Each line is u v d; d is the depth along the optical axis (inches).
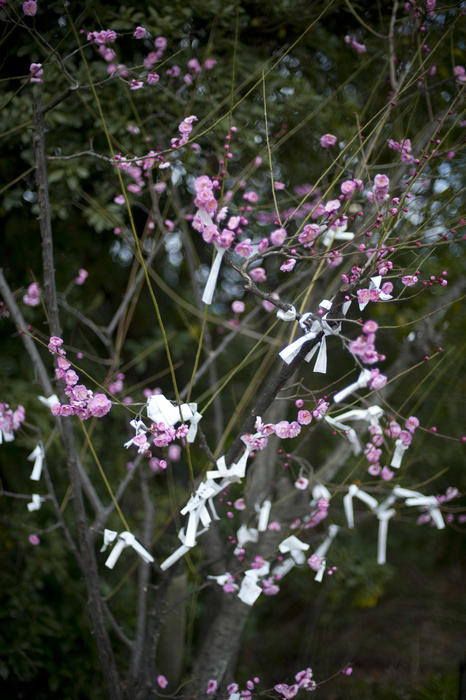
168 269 127.3
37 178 61.4
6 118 82.9
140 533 113.8
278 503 77.5
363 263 55.7
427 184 74.4
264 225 89.1
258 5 88.7
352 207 67.7
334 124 86.7
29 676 95.0
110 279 127.4
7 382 103.5
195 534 56.4
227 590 68.1
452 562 178.9
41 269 110.2
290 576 139.7
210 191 46.4
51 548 105.1
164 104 85.4
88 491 74.5
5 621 98.4
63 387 62.9
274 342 79.9
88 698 100.8
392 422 60.4
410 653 141.8
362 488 74.5
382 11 89.4
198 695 74.2
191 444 130.1
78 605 107.3
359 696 120.8
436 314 85.3
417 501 71.6
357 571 122.2
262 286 93.0
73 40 79.7
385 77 86.5
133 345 121.1
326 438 124.6
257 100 85.7
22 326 71.5
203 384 133.3
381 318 114.2
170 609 69.2
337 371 126.9
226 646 80.2
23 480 110.0
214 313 119.9
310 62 93.7
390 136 75.6
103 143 87.7
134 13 85.1
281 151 93.3
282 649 138.3
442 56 81.0
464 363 114.8
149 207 99.3
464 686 77.4
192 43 88.6
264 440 52.6
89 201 85.1
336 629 148.8
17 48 82.1
